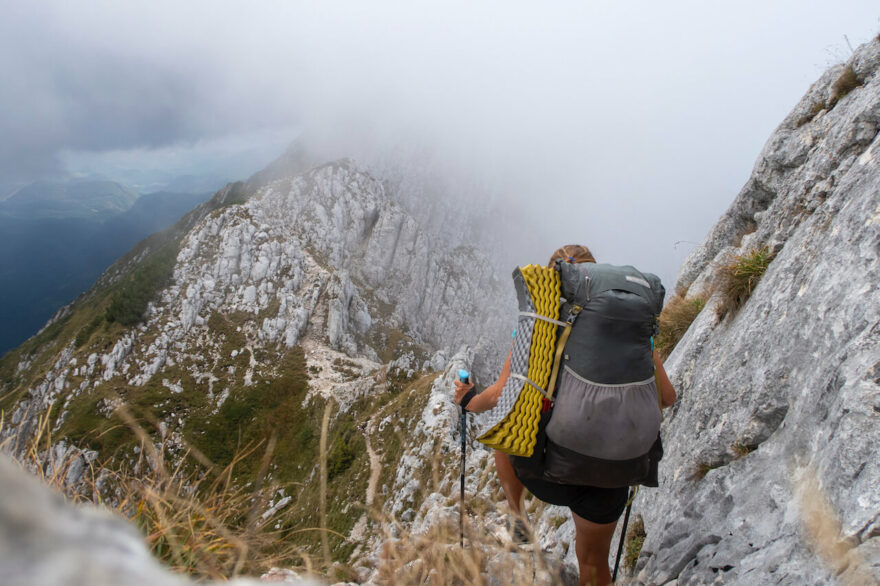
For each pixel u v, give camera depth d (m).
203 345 120.38
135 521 2.31
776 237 6.36
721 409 4.92
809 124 8.60
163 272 129.12
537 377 3.25
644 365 3.28
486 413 3.67
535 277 3.37
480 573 2.58
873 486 2.65
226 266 135.38
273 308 130.50
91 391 105.62
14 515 0.40
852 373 3.27
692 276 11.60
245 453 2.56
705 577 3.65
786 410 4.17
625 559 5.39
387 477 48.47
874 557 2.35
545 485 3.53
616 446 3.16
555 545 7.00
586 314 3.25
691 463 4.97
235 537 2.30
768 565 3.08
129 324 118.75
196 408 104.06
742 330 5.31
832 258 4.25
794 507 3.28
